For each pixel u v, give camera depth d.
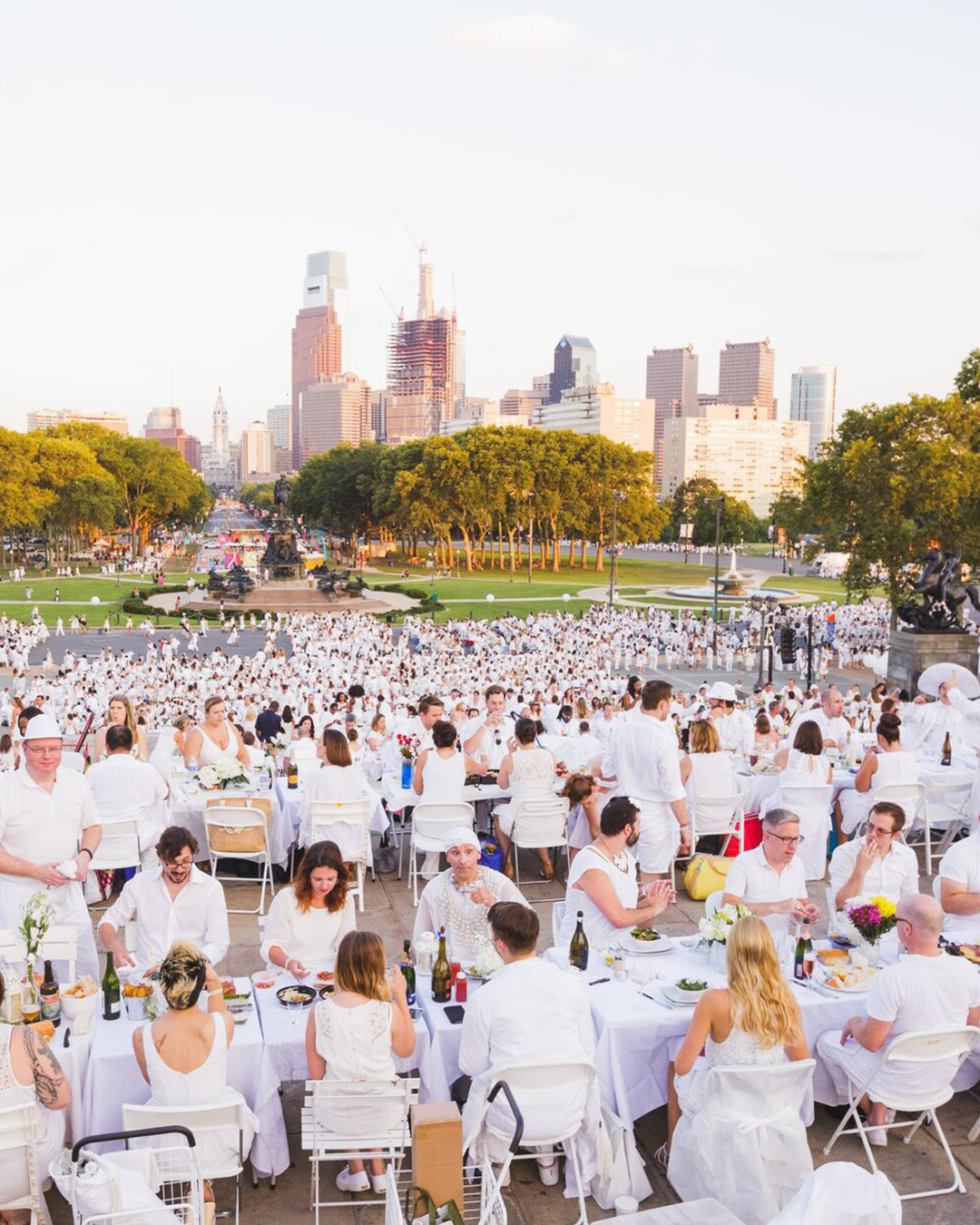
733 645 48.62
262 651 49.69
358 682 35.25
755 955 5.47
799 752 11.04
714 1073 5.38
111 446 125.75
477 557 121.75
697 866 10.08
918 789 11.16
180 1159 5.14
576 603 73.56
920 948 5.97
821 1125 6.54
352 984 5.47
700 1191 5.39
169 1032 5.30
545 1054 5.48
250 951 9.07
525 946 5.63
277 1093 5.93
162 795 9.95
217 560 114.38
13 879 7.37
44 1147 5.37
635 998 6.42
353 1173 5.85
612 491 100.50
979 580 37.28
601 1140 5.66
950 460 38.34
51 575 94.69
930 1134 6.46
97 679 35.72
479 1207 5.55
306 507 147.25
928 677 16.67
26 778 7.35
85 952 7.61
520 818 10.57
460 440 106.75
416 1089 6.11
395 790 11.39
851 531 44.06
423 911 7.40
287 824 11.01
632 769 9.81
